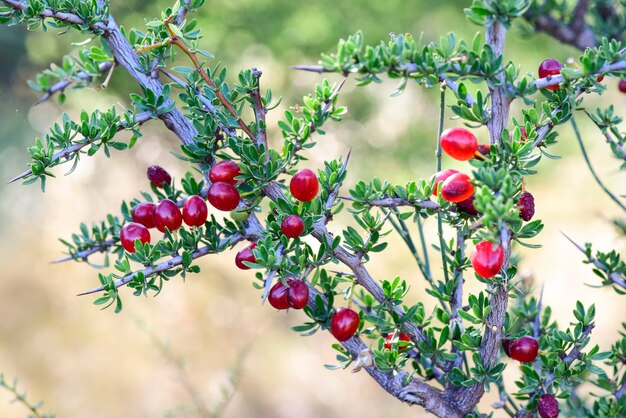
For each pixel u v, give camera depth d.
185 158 0.43
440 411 0.43
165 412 0.62
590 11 0.61
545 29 0.60
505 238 0.37
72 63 0.49
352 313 0.42
